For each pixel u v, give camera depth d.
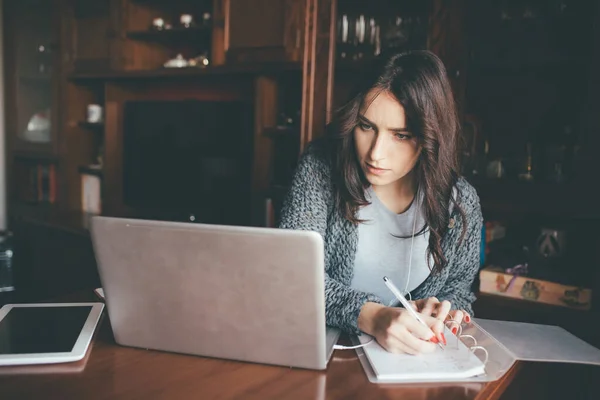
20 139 3.67
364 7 2.12
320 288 0.82
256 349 0.89
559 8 1.75
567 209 1.73
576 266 1.84
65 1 3.35
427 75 1.04
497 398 0.86
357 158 1.15
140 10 3.16
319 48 2.17
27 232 3.45
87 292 1.27
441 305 1.01
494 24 1.84
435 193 1.14
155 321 0.92
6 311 1.08
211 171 2.98
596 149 1.67
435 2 1.91
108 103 3.29
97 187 3.50
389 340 0.93
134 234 0.88
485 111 1.94
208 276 0.87
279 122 2.58
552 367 0.96
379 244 1.25
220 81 3.05
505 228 2.08
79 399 0.77
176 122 3.09
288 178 2.55
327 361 0.91
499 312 1.55
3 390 0.79
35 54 3.54
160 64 3.29
